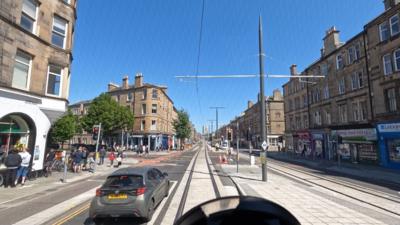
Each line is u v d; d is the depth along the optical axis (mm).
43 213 8789
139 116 55844
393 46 23328
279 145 58094
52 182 15289
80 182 15617
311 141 39656
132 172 8703
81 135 63188
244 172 20578
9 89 14281
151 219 8180
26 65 15828
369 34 26703
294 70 47875
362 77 27984
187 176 18047
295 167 25359
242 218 2881
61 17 18453
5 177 13930
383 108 24562
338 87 32719
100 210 7750
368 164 26641
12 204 10039
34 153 16031
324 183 15336
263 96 16125
